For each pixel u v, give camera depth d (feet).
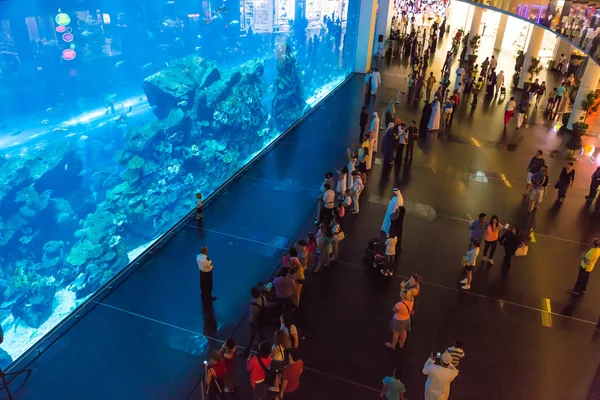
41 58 27.14
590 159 57.06
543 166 42.50
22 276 29.14
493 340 28.58
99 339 27.40
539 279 34.58
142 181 39.99
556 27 53.42
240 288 32.27
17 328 29.63
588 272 31.99
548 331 29.53
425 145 59.31
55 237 31.09
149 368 25.55
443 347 27.78
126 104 36.83
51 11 27.20
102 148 34.55
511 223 42.19
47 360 25.80
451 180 49.90
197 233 38.47
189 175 47.52
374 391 24.49
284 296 28.04
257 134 61.16
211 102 49.65
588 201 46.93
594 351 28.09
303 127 64.75
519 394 24.86
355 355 26.84
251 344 26.18
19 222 28.19
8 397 23.45
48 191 29.68
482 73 83.30
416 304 31.32
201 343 27.40
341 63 88.84
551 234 40.75
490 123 68.74
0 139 25.63
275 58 61.57
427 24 153.79
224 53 51.52
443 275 34.47
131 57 36.35
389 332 28.76
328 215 38.58
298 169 51.49
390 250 33.53
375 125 55.72
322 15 72.28
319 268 33.86
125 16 34.65
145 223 40.68
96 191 34.71
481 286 33.47
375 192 46.55
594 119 73.41
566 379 25.98
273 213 42.19
